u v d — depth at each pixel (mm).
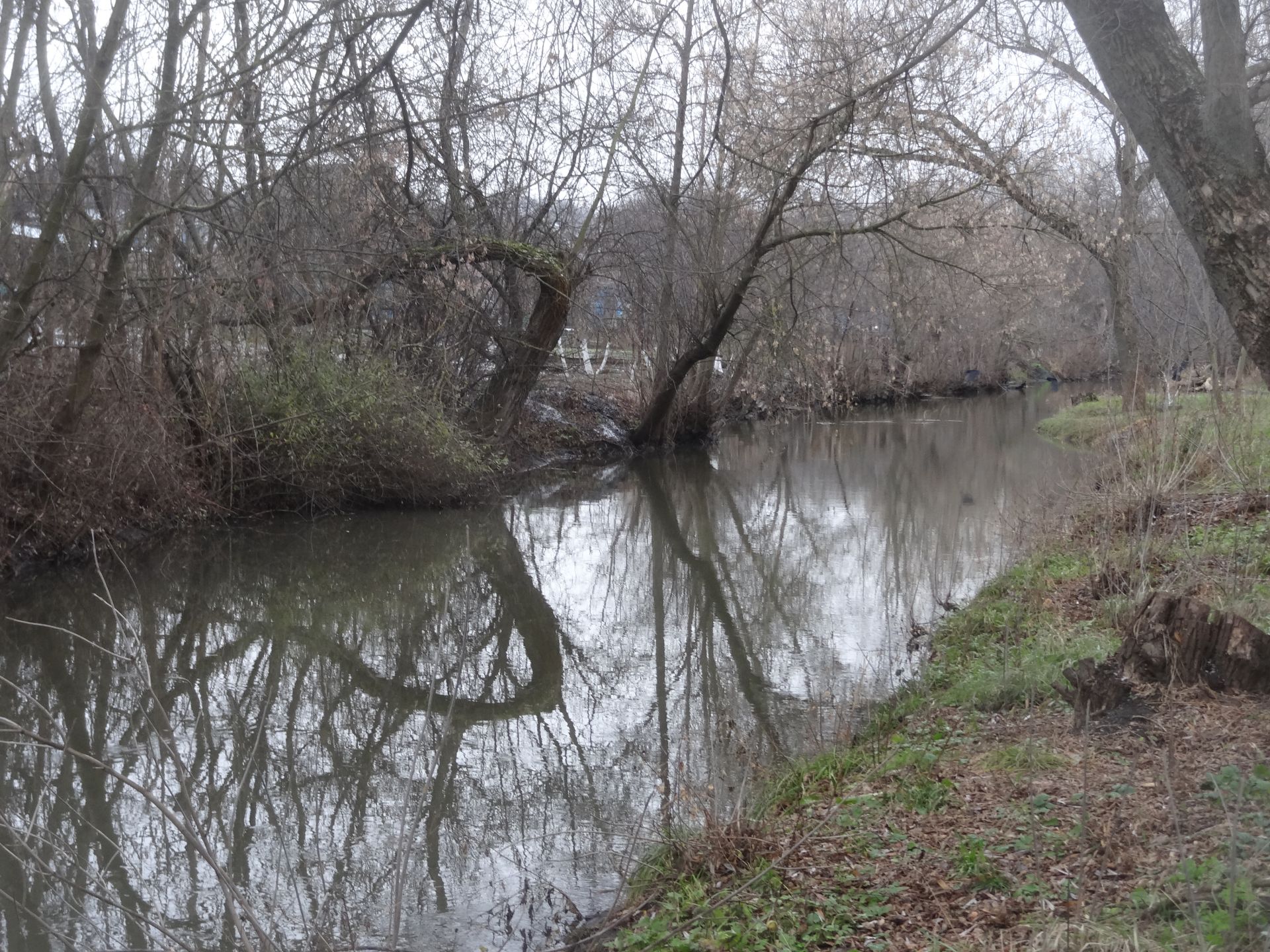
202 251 15328
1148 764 5672
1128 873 4426
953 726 7195
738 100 17844
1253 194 5320
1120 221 17344
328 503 17906
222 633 11852
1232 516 10984
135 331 14695
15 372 12680
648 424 27156
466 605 13195
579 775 7625
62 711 9125
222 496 16766
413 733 8688
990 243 19719
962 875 4793
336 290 16766
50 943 5398
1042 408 40000
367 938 5387
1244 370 14938
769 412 33938
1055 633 8469
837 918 4652
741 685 9523
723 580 14156
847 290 26000
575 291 22094
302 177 14180
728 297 22656
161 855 6406
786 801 6434
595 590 13992
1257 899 3682
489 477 19922
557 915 5543
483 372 21297
